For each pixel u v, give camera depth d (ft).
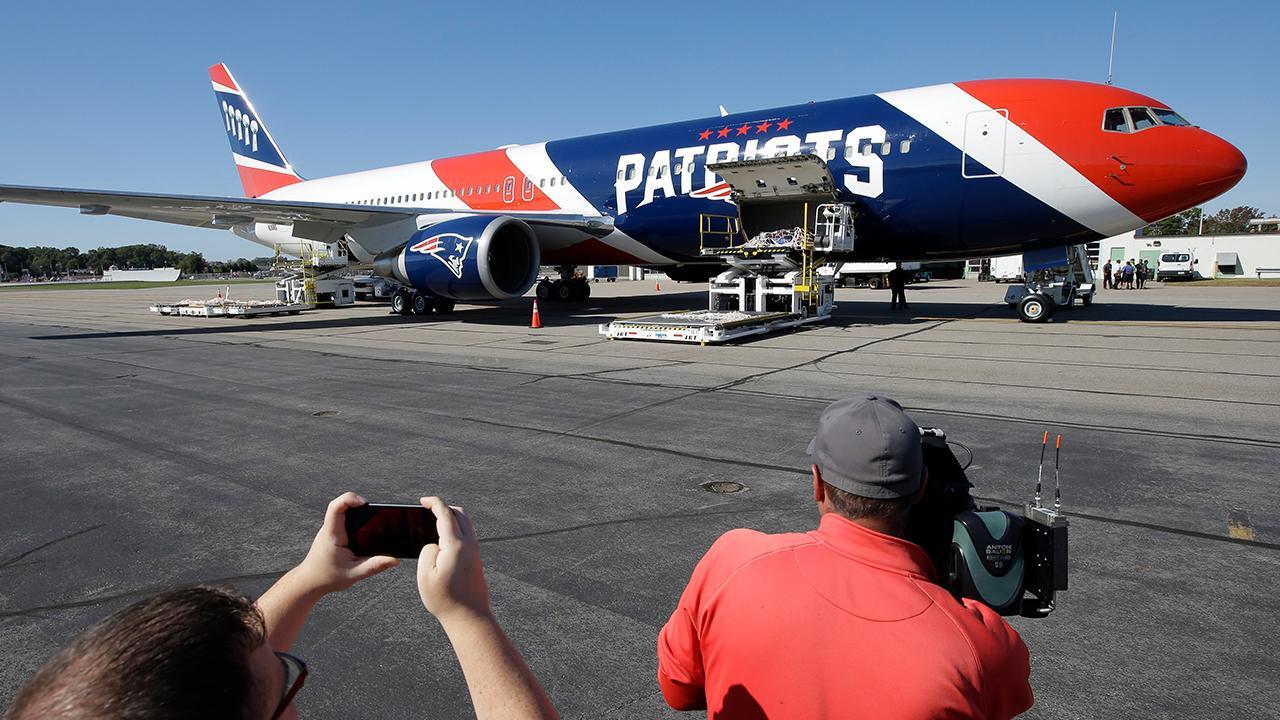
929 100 42.86
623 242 55.26
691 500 14.90
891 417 4.95
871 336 42.34
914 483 4.84
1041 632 9.78
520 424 21.62
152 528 13.80
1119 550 12.21
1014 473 16.28
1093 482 15.61
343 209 52.19
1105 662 9.07
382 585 11.66
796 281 46.16
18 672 9.21
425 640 9.98
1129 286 107.96
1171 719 7.99
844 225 44.24
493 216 50.67
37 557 12.53
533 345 40.22
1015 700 4.65
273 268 82.12
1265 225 252.83
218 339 45.70
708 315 43.68
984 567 5.52
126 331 51.80
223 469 17.48
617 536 13.16
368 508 4.05
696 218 50.21
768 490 15.44
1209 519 13.51
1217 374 28.25
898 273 63.36
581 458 18.01
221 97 91.97
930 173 42.34
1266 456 17.39
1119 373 28.81
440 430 21.02
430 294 54.19
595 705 8.43
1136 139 38.58
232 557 12.48
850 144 44.29
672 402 24.38
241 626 2.50
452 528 3.87
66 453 18.97
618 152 54.08
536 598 10.95
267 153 87.56
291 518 14.26
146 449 19.30
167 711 1.99
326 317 62.80
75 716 1.97
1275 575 11.27
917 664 4.29
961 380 27.76
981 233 43.52
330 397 26.02
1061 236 42.83
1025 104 40.40
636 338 41.09
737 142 48.11
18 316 70.49
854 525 4.86
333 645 9.86
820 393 25.58
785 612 4.60
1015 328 45.93
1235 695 8.38
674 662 5.53
